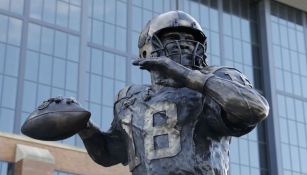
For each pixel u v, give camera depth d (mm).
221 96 3928
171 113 4383
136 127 4520
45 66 33062
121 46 36125
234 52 40719
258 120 3943
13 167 29266
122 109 4699
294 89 41875
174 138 4332
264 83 41062
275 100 40500
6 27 32875
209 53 39375
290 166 39312
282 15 43656
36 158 29188
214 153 4332
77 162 31031
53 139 4531
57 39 34062
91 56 34812
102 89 34375
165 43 4500
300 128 40906
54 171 30141
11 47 32531
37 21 33875
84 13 35531
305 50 43625
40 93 32312
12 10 33438
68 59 33938
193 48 4496
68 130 4477
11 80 31766
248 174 37875
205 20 40219
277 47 42406
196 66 4469
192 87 4051
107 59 35281
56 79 33094
